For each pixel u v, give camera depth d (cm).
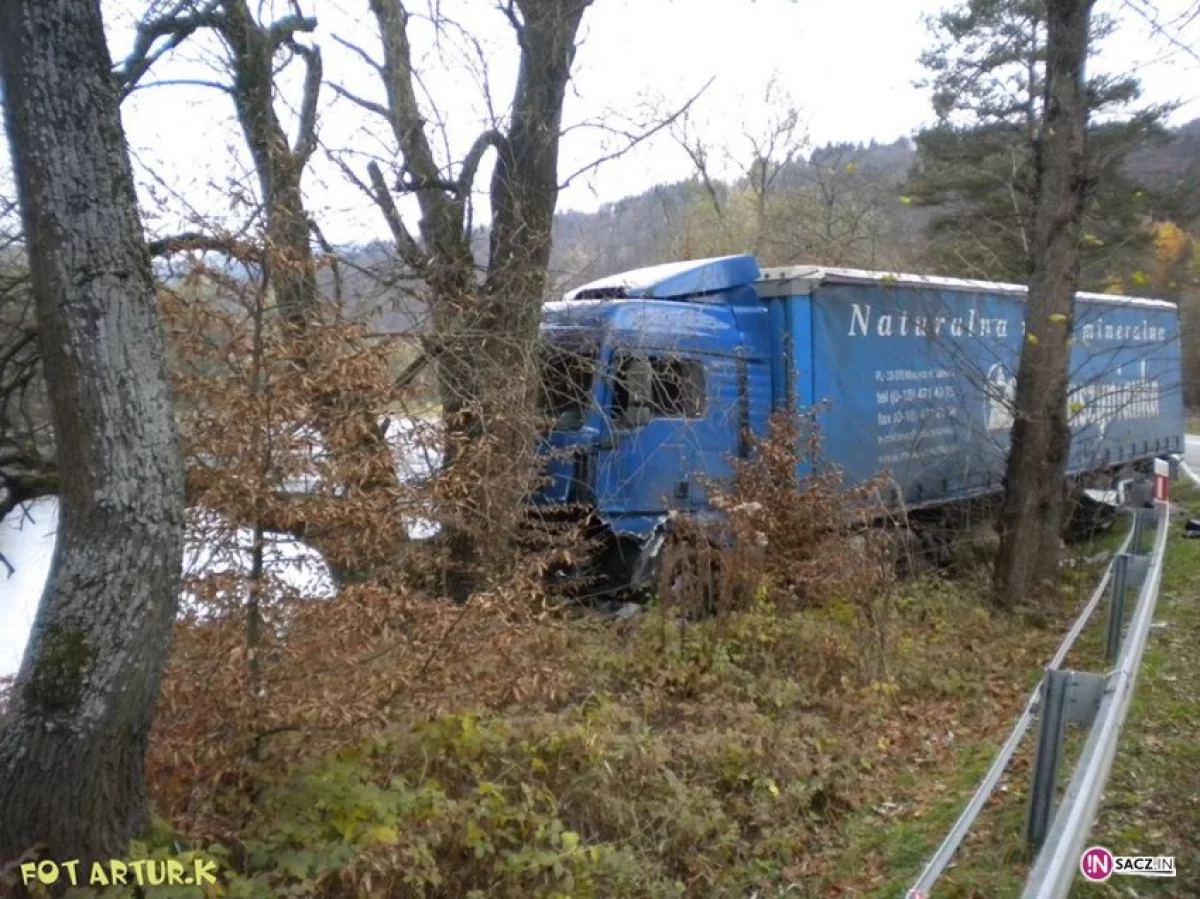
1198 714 708
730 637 904
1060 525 1238
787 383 1215
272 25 878
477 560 733
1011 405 1209
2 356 806
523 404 867
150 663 430
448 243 959
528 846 551
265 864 481
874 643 898
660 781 667
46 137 409
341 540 575
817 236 2442
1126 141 1181
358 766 543
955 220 1777
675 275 1180
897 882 553
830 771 720
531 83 1013
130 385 420
